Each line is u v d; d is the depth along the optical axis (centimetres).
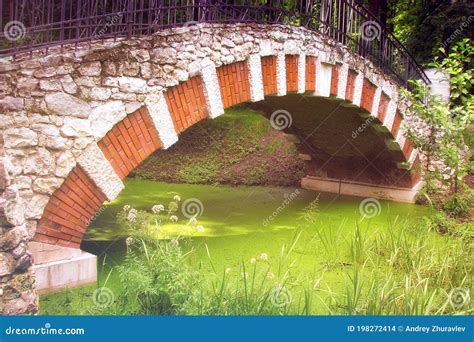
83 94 663
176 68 766
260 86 916
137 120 727
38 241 638
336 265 880
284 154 1634
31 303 543
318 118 1300
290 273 822
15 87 612
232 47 858
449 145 1309
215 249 929
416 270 766
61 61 644
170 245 693
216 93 831
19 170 613
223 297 641
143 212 959
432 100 1266
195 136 1697
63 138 646
